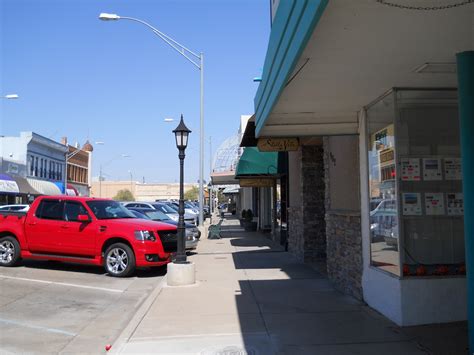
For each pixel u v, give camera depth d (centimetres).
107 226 1203
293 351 561
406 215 662
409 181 667
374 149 752
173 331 662
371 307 762
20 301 903
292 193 1541
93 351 614
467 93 482
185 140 1116
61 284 1082
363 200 796
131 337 637
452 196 673
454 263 661
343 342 587
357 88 654
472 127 477
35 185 4700
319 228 1331
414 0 373
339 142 934
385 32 438
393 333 613
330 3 376
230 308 795
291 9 444
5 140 5284
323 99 714
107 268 1195
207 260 1452
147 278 1184
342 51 489
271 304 816
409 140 666
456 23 420
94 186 12388
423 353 534
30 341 656
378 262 740
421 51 494
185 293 931
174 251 1255
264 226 2745
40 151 5725
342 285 918
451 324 634
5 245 1315
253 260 1427
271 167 1661
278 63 539
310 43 465
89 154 7938
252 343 598
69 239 1230
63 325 744
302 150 1330
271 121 842
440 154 673
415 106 664
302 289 947
